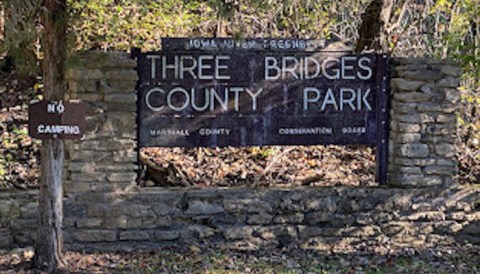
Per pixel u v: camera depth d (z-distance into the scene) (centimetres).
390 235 729
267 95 716
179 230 693
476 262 674
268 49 714
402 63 727
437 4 1052
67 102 572
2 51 579
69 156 673
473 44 920
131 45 1013
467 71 908
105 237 680
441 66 727
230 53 707
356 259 678
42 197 584
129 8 1040
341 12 1126
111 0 986
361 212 725
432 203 735
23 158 908
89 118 671
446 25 1091
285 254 691
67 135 574
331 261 670
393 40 1014
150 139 697
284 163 912
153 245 688
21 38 530
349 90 731
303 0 1079
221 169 874
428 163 731
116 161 680
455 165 736
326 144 730
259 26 1037
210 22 1072
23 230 668
